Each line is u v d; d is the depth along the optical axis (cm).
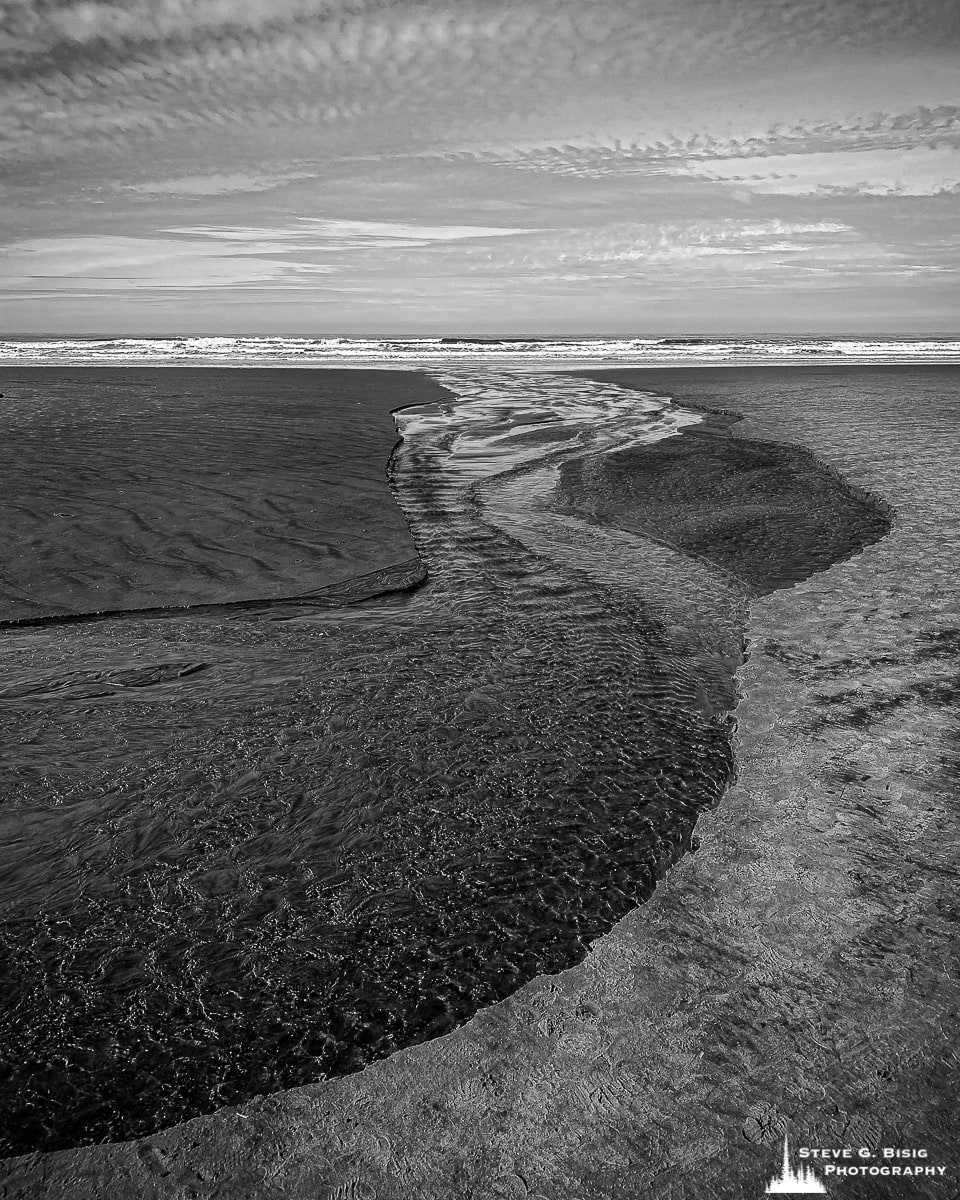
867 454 1195
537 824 376
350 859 351
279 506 904
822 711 473
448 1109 246
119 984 287
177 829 367
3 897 326
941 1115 238
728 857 354
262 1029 272
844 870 342
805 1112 241
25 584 670
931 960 293
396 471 1148
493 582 705
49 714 465
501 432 1514
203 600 652
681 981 290
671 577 720
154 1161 233
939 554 741
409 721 462
